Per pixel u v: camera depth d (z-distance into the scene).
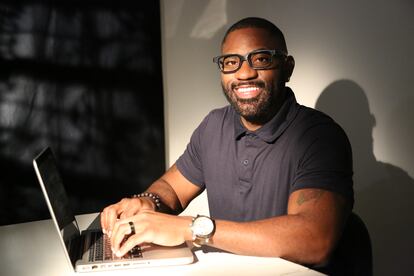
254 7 2.40
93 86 2.42
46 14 2.29
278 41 1.55
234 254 1.31
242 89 1.54
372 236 2.04
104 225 1.51
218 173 1.65
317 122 1.50
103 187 2.48
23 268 1.28
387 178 1.95
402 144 1.87
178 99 2.61
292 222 1.26
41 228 1.65
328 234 1.26
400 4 1.82
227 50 1.54
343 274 1.37
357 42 1.99
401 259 1.94
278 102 1.56
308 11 2.17
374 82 1.94
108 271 1.22
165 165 2.62
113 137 2.48
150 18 2.52
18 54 2.25
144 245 1.35
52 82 2.33
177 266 1.24
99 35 2.41
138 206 1.56
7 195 2.28
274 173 1.52
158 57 2.55
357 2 1.97
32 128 2.30
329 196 1.31
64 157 2.39
